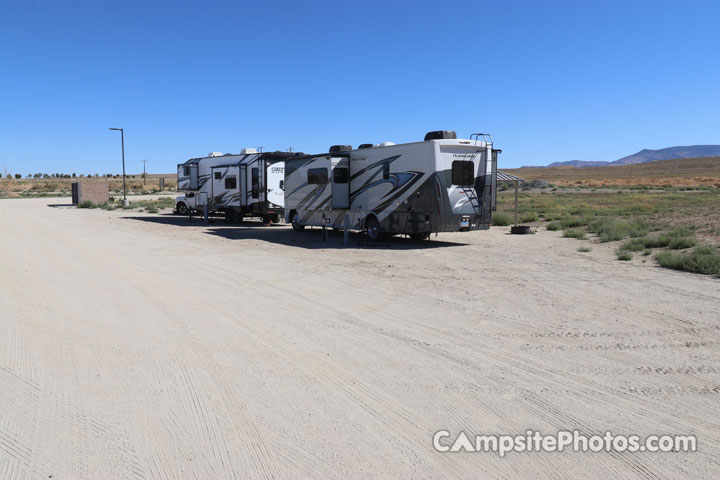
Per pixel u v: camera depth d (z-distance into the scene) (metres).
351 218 18.11
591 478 3.32
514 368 5.22
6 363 5.48
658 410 4.25
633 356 5.52
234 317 7.30
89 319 7.22
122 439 3.85
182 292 8.99
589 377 4.96
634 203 37.66
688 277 9.94
